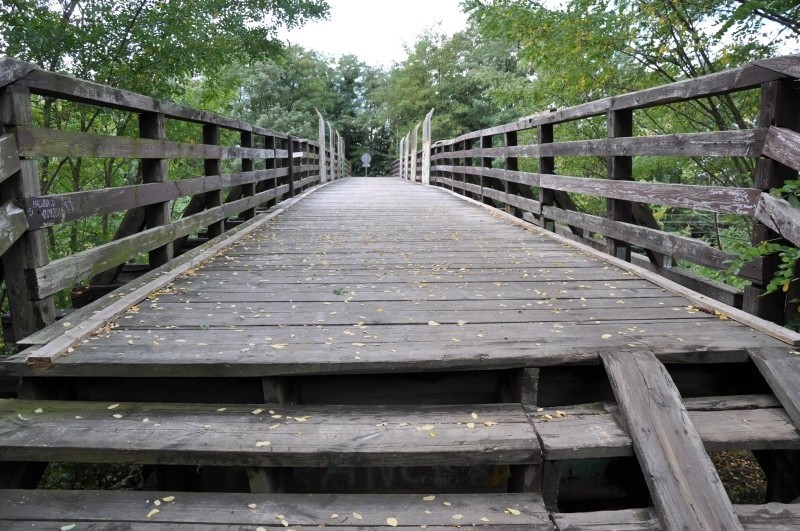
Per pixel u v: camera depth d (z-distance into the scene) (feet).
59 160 21.20
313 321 9.81
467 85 92.43
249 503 6.40
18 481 6.89
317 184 49.93
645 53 19.07
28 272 8.52
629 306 10.76
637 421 6.97
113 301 10.66
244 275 13.55
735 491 10.78
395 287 12.38
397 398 8.59
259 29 30.07
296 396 8.45
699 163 19.25
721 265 10.49
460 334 9.08
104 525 6.00
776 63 8.80
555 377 8.64
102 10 19.71
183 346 8.43
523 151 22.40
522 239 19.15
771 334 8.75
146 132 13.12
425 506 6.37
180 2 22.26
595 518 6.21
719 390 8.73
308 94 122.93
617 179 14.79
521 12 20.66
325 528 5.99
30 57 17.39
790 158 8.52
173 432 7.00
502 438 6.94
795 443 6.97
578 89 22.68
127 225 13.73
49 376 7.75
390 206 30.63
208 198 18.48
